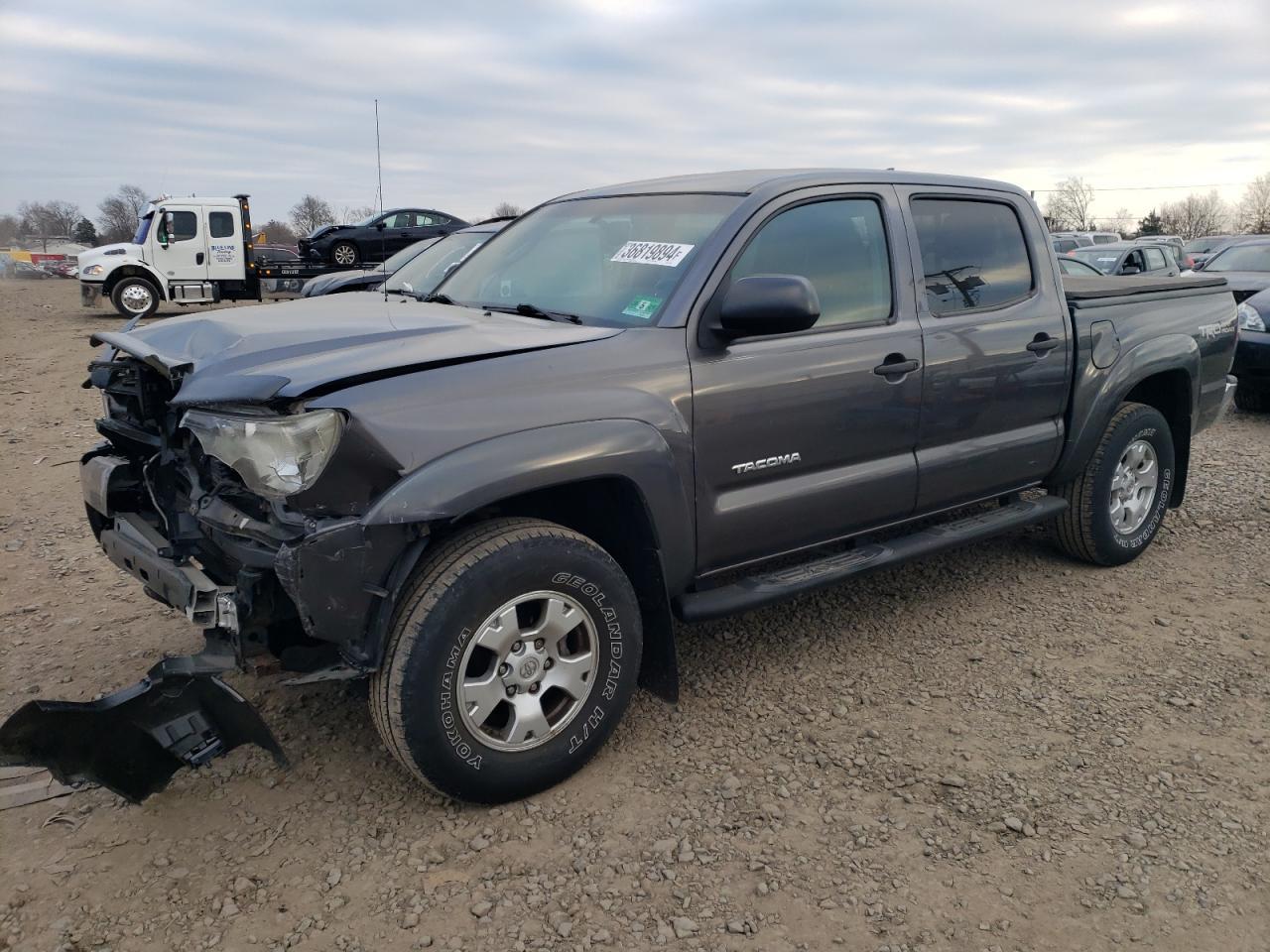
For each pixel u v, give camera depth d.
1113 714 3.55
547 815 2.95
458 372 2.80
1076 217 92.12
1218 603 4.58
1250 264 12.84
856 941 2.44
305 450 2.56
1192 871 2.69
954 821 2.91
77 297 29.25
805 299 3.04
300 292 21.81
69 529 5.74
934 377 3.88
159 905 2.56
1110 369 4.64
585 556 2.96
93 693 3.68
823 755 3.28
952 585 4.80
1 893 2.60
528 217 4.48
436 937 2.45
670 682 3.31
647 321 3.27
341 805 3.00
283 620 2.85
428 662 2.69
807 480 3.58
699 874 2.69
